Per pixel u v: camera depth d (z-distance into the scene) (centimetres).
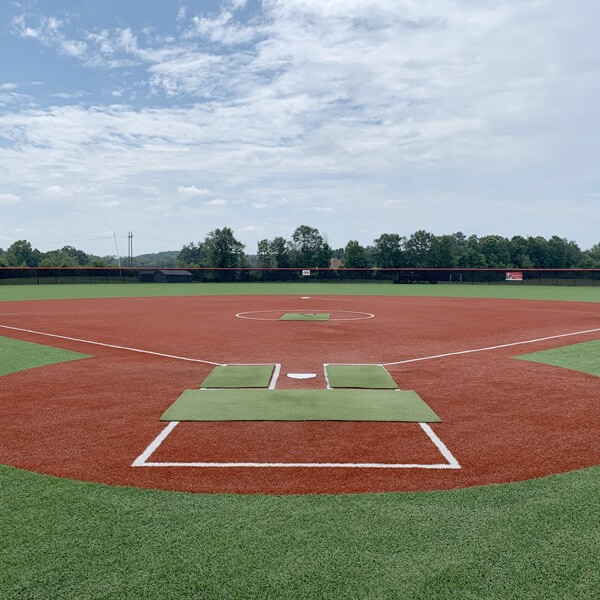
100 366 1084
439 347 1330
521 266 10794
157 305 2778
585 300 3244
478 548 387
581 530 412
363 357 1183
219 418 704
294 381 934
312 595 334
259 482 503
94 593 336
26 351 1278
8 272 5744
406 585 344
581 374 998
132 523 423
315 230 9631
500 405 777
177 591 338
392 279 6562
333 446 600
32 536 403
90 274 6162
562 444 610
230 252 9169
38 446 604
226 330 1683
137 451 586
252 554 378
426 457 567
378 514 438
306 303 2942
